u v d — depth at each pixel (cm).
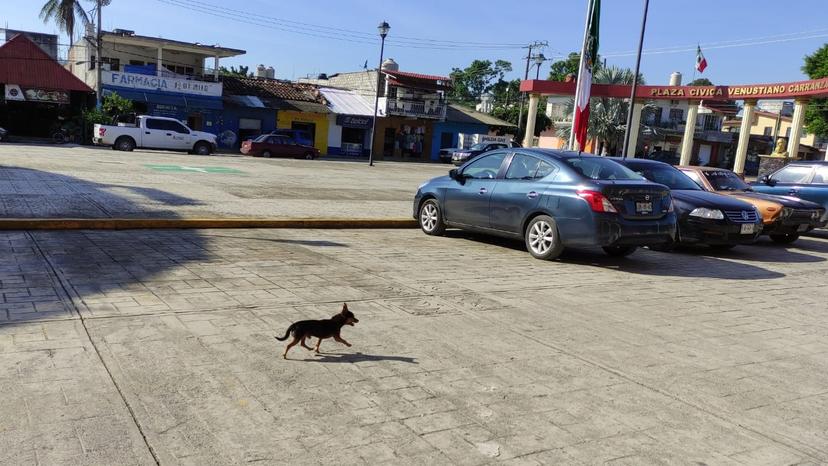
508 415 364
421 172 3086
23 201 998
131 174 1639
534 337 512
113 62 3981
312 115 4441
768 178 1408
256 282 621
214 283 605
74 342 427
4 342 419
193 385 375
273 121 4300
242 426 330
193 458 297
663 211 838
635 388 418
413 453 314
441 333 505
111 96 3438
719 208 997
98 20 3428
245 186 1533
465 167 998
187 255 723
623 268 851
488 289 667
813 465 328
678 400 402
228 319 499
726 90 3266
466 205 962
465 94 8756
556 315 583
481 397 387
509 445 328
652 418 373
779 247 1205
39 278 577
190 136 3131
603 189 789
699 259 983
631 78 4350
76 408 337
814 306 700
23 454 289
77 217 880
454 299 613
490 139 5162
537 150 906
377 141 4762
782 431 367
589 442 338
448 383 405
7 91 3344
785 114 6800
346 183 1916
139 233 843
